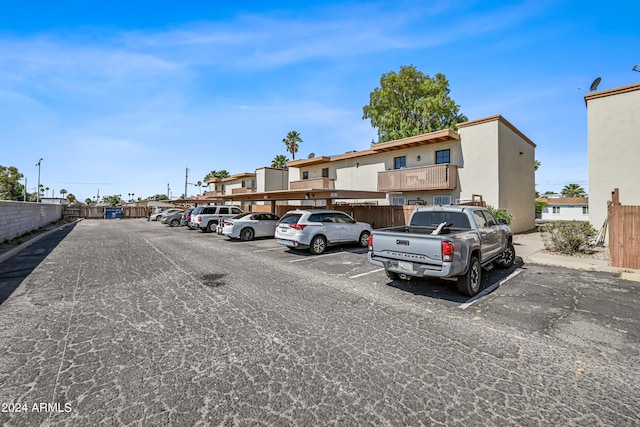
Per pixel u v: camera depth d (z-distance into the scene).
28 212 17.86
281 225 10.83
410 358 3.30
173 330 4.04
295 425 2.28
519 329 4.08
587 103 11.25
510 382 2.85
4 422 2.30
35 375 2.97
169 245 12.73
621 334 3.91
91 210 44.00
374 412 2.42
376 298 5.45
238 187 42.12
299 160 27.89
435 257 5.12
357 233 11.59
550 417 2.36
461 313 4.69
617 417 2.36
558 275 7.16
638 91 10.22
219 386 2.79
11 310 4.82
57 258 9.57
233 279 6.83
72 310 4.82
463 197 16.84
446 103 25.88
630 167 10.34
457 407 2.48
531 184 20.59
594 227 10.95
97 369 3.08
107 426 2.27
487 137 15.89
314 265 8.45
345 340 3.74
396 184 19.22
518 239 13.99
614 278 6.86
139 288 6.09
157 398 2.61
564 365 3.16
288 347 3.56
